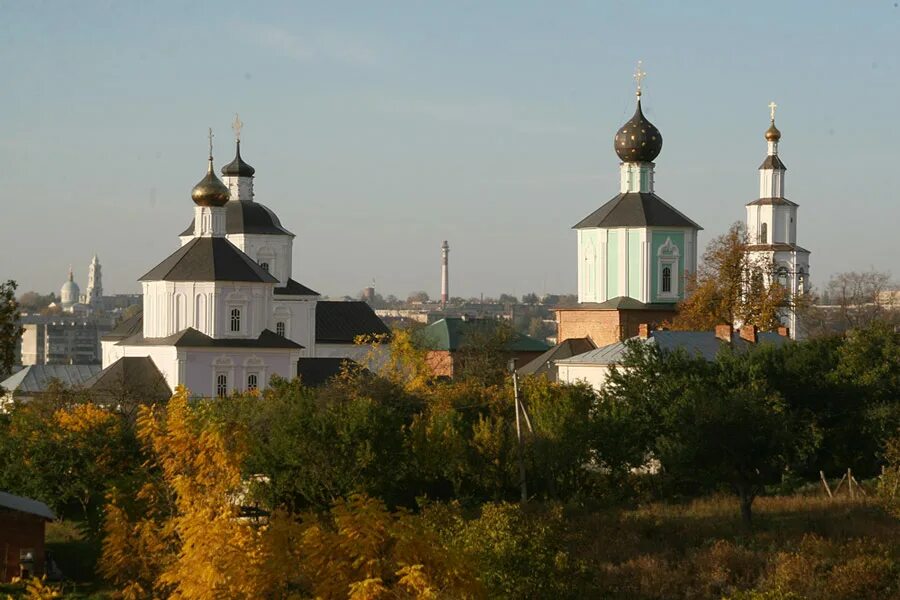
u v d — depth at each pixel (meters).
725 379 76.19
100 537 58.44
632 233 124.56
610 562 57.44
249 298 117.38
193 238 119.69
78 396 102.25
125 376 112.12
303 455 67.31
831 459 79.31
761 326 112.81
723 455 65.94
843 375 80.44
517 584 43.34
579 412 73.75
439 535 43.53
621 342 100.31
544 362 121.19
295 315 135.38
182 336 114.69
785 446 66.75
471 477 72.81
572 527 61.28
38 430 72.62
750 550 58.38
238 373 115.31
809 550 56.91
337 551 35.88
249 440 43.75
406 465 70.81
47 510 58.62
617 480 73.12
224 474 42.06
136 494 44.62
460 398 86.06
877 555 55.41
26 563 55.69
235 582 36.19
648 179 126.62
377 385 91.31
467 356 140.12
